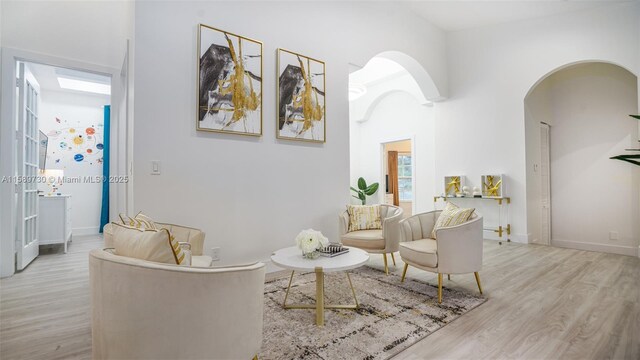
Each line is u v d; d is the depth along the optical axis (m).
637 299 2.61
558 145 5.57
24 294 2.80
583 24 4.60
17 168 3.47
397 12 4.85
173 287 1.13
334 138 4.01
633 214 4.79
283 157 3.53
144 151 2.68
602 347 1.84
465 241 2.60
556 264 3.78
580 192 5.30
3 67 3.23
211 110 3.00
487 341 1.91
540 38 4.93
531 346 1.86
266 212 3.38
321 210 3.85
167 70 2.80
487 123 5.39
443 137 5.95
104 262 1.20
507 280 3.14
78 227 6.08
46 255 4.34
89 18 3.66
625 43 4.29
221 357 1.21
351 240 3.48
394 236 3.40
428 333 2.00
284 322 2.16
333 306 2.40
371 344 1.86
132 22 2.81
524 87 5.03
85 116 6.19
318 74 3.83
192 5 2.95
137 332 1.13
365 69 6.43
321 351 1.78
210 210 3.01
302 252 2.48
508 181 5.14
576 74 5.38
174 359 1.14
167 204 2.78
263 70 3.38
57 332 2.08
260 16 3.38
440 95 5.75
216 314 1.20
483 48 5.47
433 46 5.55
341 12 4.13
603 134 5.09
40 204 4.43
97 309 1.22
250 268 1.31
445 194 5.78
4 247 3.32
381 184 7.41
